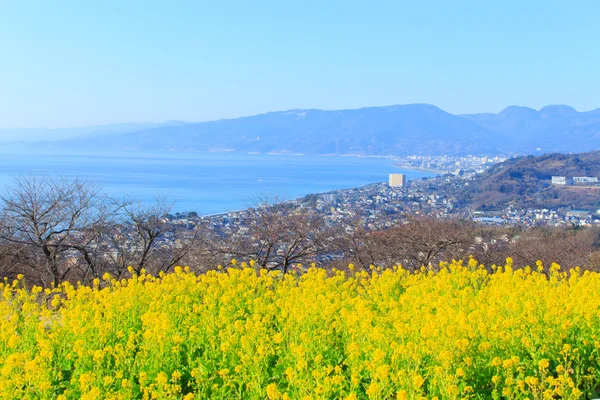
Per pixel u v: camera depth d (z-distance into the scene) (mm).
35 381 7352
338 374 7980
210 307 10945
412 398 6914
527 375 8031
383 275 14156
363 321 9141
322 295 11742
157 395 7352
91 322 9672
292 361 8391
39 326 9711
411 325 9070
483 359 8055
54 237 19203
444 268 14789
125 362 8531
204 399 7746
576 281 13602
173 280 13828
